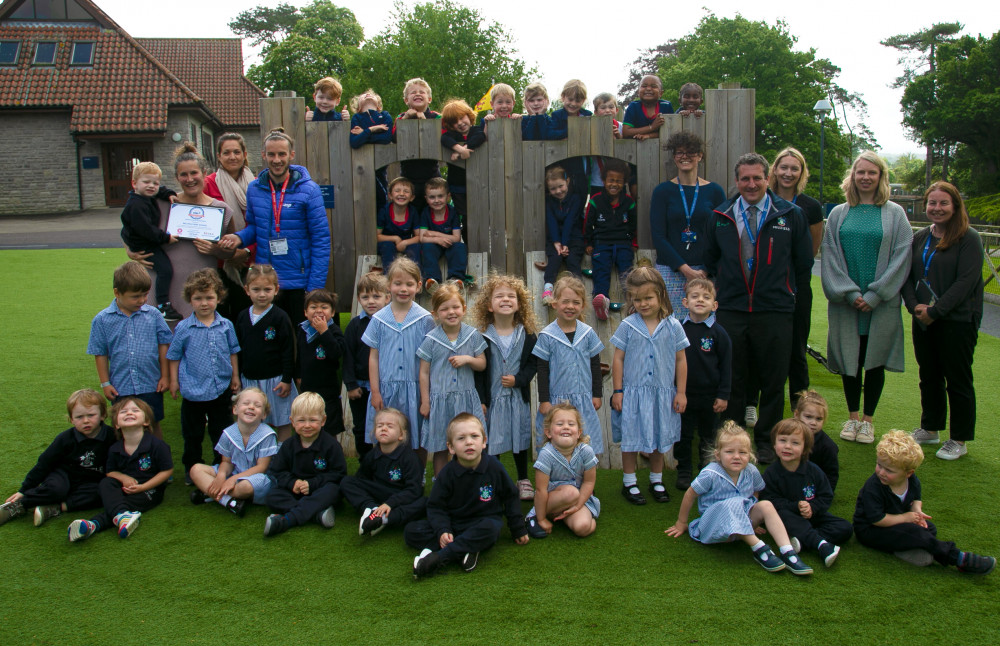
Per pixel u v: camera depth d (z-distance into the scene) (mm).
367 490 3795
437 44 24922
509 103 6188
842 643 2691
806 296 4832
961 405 4543
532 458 4777
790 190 4934
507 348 4074
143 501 3850
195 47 34500
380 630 2762
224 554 3391
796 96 35750
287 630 2766
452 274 5414
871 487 3443
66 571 3227
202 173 4961
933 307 4492
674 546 3482
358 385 4340
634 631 2758
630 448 4035
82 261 13328
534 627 2781
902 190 56656
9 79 24688
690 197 5035
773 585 3107
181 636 2732
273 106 5668
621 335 4113
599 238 5449
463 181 6277
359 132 5629
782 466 3594
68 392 5801
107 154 25188
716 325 4223
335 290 5781
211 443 4906
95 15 26266
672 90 38406
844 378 5008
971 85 35938
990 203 31938
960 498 3990
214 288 4293
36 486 3840
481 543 3266
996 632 2758
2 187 24609
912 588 3082
